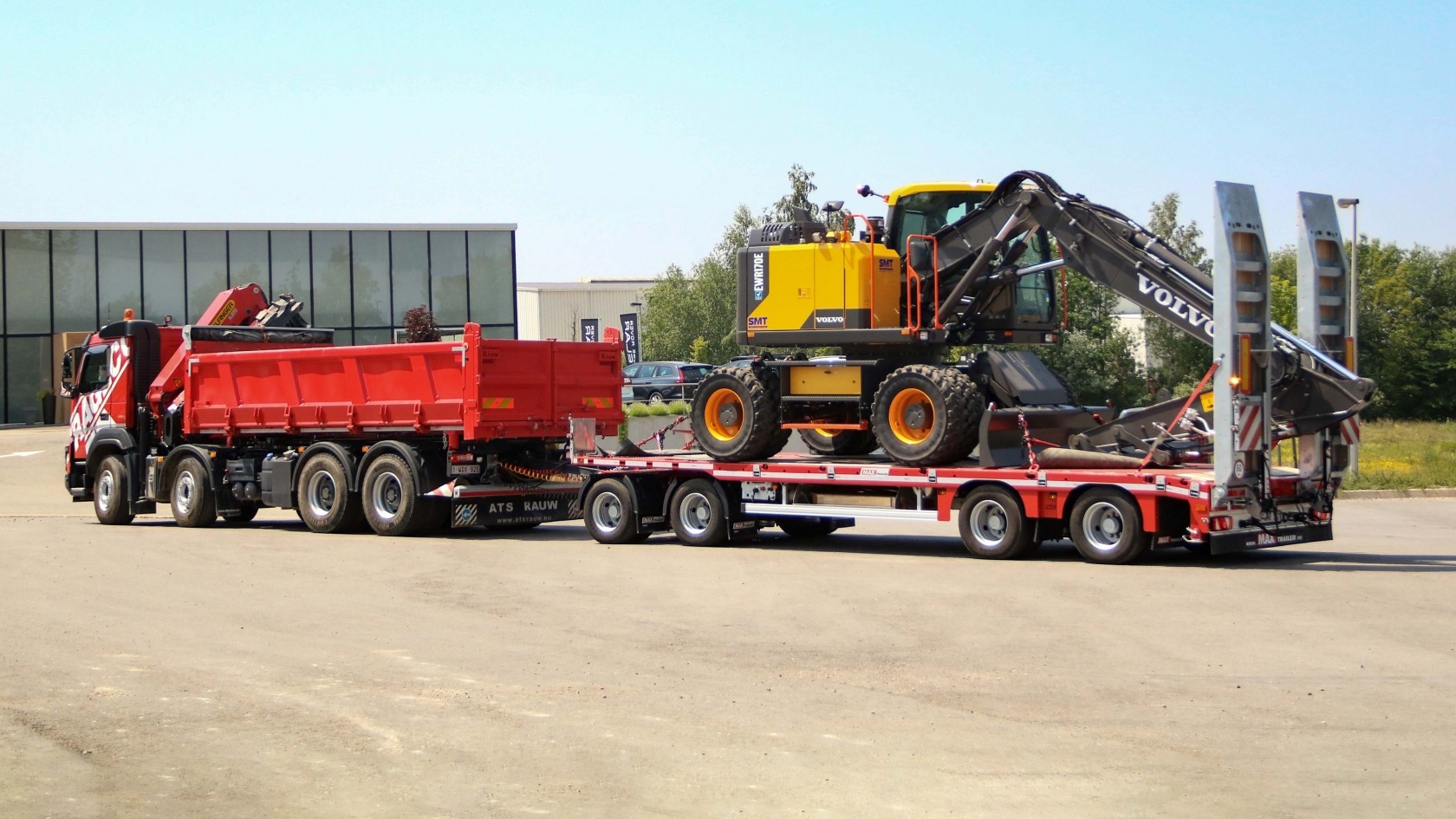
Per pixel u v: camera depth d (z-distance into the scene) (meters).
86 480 22.27
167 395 21.84
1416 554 15.17
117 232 45.84
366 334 48.06
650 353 81.62
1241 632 10.31
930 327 15.89
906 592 12.61
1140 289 14.88
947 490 15.27
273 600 12.87
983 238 15.85
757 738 7.65
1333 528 18.36
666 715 8.17
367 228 47.97
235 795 6.73
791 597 12.50
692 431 17.38
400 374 18.89
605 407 20.02
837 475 15.92
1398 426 49.16
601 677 9.23
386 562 15.70
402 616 11.83
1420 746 7.24
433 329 43.03
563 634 10.88
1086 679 8.88
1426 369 60.38
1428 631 10.26
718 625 11.16
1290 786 6.60
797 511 16.33
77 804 6.59
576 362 19.58
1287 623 10.63
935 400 15.16
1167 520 14.00
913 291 16.09
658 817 6.32
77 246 45.56
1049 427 15.75
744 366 17.42
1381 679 8.73
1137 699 8.34
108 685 9.17
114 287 45.91
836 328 16.14
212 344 21.75
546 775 7.00
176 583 14.07
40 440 38.09
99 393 22.20
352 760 7.30
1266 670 9.03
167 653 10.27
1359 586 12.47
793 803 6.48
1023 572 13.73
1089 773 6.87
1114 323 41.56
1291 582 12.71
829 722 7.96
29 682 9.27
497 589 13.37
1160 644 9.94
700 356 65.50
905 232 16.88
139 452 21.81
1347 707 8.05
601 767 7.12
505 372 18.47
